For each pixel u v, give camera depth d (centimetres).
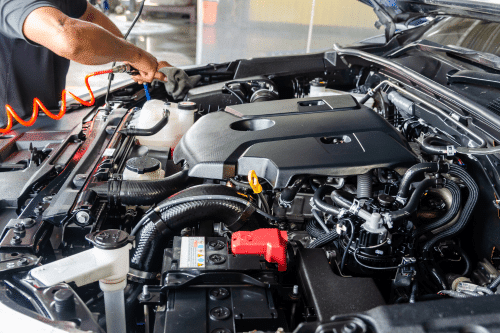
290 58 263
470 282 130
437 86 162
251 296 106
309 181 148
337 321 75
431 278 138
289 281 123
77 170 148
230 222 130
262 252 116
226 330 96
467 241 148
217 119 155
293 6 786
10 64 218
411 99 180
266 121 150
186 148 141
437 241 137
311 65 262
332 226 142
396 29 251
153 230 128
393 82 198
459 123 149
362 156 127
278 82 262
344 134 138
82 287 118
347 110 155
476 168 144
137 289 124
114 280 103
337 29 797
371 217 117
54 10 150
